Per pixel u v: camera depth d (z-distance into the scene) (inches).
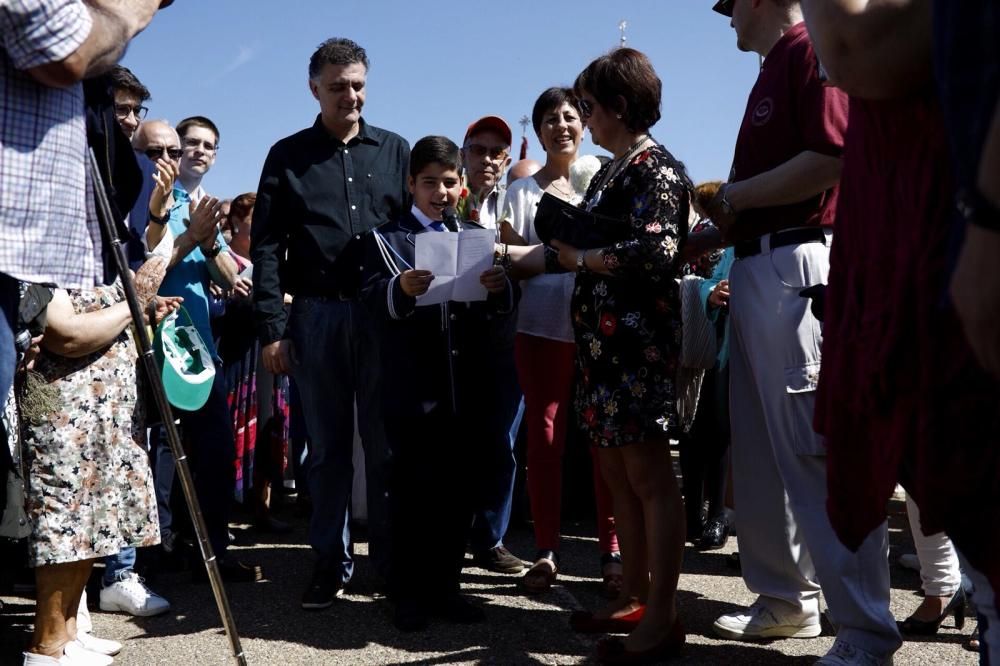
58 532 124.5
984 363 47.9
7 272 80.9
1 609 153.8
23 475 123.4
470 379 146.6
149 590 158.1
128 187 117.3
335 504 158.7
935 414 60.7
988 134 45.1
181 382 155.9
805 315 118.7
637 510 138.4
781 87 121.8
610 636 132.1
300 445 236.7
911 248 66.4
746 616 138.5
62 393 127.1
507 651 133.3
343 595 163.0
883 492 71.6
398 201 171.8
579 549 199.6
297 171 165.9
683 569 181.9
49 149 83.8
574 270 133.3
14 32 77.9
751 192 120.8
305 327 163.6
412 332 145.8
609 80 131.9
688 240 142.0
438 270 141.0
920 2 64.7
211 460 174.7
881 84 67.1
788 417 119.6
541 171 193.0
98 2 85.7
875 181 73.3
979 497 58.7
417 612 144.3
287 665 128.3
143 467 134.6
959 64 49.2
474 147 206.2
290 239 167.6
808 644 135.4
